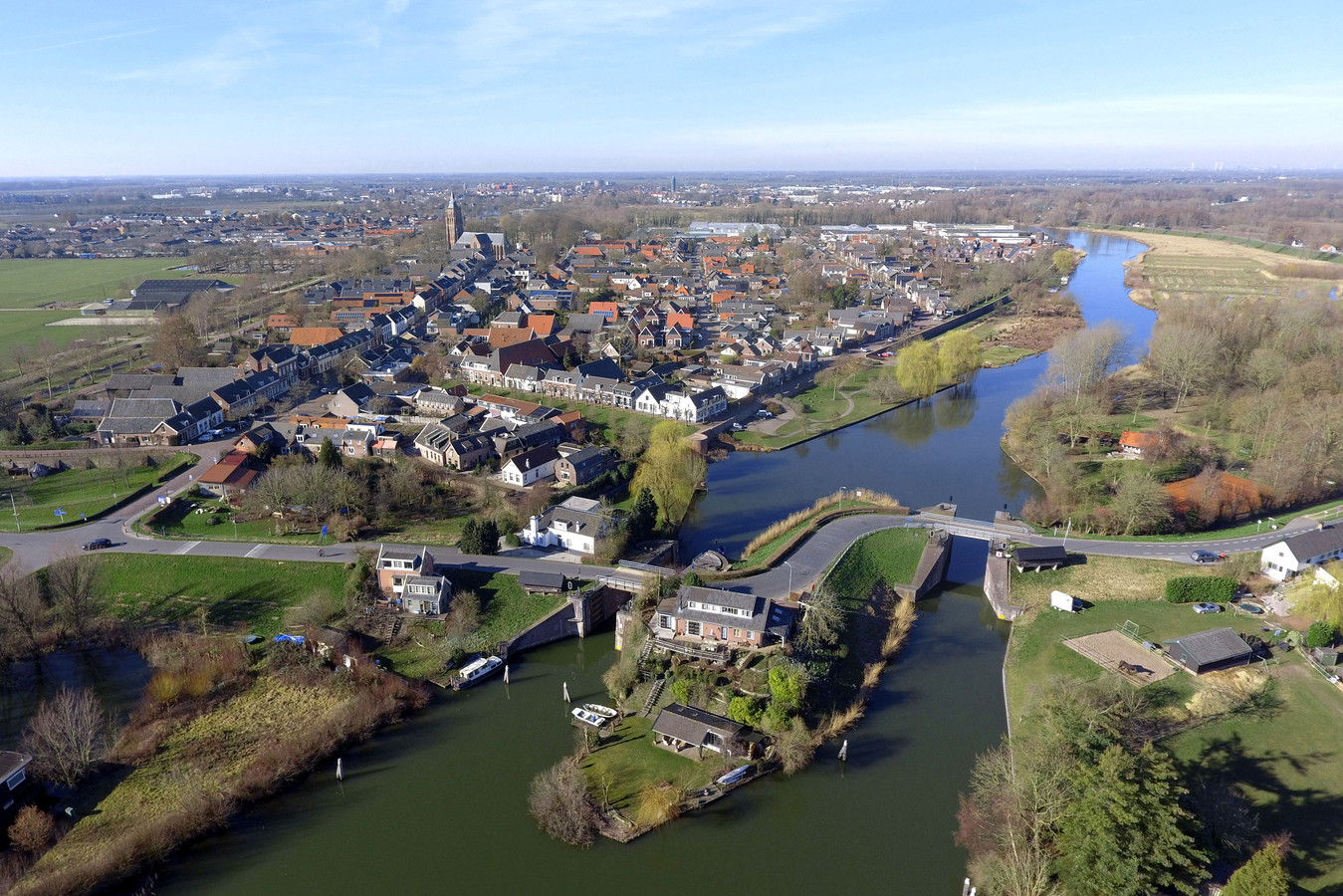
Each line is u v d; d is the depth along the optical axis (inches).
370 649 4040.4
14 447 6328.7
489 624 4185.5
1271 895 2105.1
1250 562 4537.4
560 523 4859.7
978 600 4670.3
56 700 3408.0
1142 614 4242.1
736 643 3821.4
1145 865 2363.4
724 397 7765.8
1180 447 6131.9
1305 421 5625.0
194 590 4407.0
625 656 3934.5
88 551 4692.4
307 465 5565.9
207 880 2753.4
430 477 5915.4
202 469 6063.0
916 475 6392.7
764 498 5925.2
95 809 3034.0
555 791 3051.2
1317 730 3289.9
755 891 2704.2
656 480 5354.3
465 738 3491.6
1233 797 2891.2
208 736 3437.5
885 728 3521.2
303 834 2952.8
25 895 2586.1
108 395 7416.3
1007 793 2790.4
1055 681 3607.3
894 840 2918.3
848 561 4594.0
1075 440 6515.8
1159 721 3417.8
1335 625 3823.8
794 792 3149.6
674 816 3002.0
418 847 2893.7
